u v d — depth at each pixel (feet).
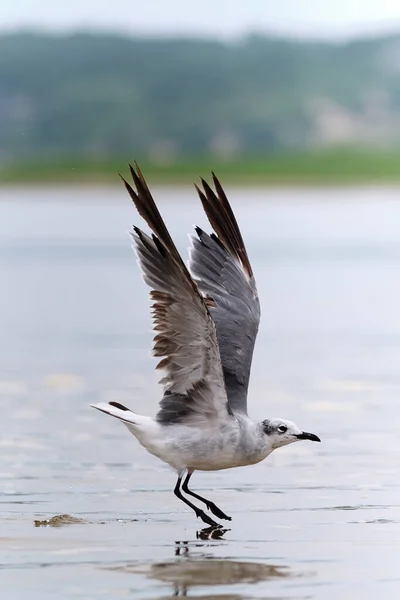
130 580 33.65
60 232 150.00
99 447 50.85
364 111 473.26
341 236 144.46
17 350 73.31
